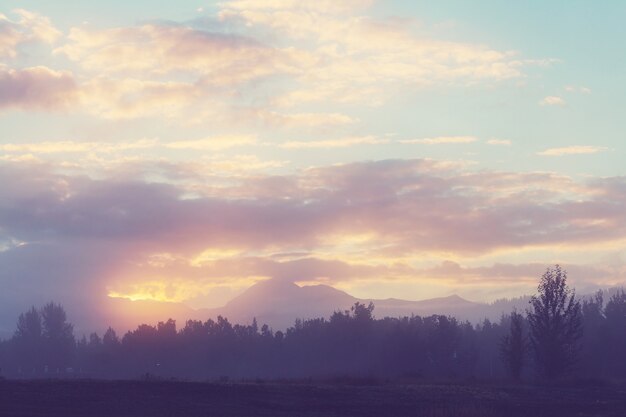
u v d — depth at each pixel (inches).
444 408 1668.3
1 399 1512.1
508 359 3115.2
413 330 4325.8
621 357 4175.7
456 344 4254.4
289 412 1579.7
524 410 1747.0
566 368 3056.1
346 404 1712.6
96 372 4793.3
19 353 4621.1
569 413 1718.8
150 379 2097.7
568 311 3041.3
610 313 4800.7
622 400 2028.8
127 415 1417.3
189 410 1523.1
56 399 1541.6
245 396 1728.6
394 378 3038.9
